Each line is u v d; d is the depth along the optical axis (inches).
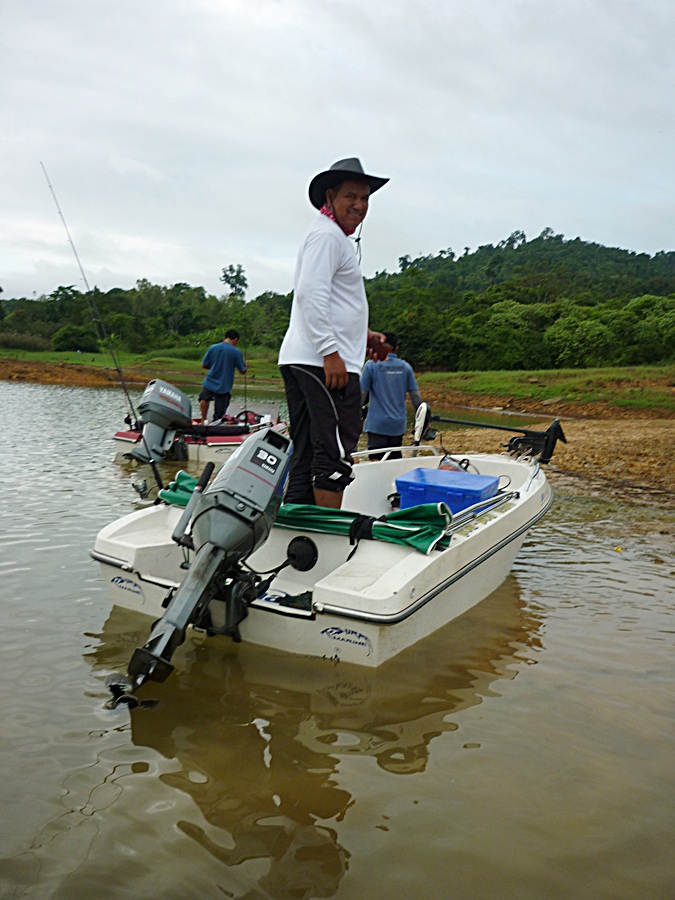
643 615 167.0
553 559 211.2
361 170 149.6
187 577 122.7
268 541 158.2
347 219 151.2
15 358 1362.0
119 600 157.1
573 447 431.5
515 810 95.0
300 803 95.0
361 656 131.0
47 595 165.0
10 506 248.5
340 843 87.7
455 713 119.9
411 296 2057.1
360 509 209.6
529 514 193.8
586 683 132.2
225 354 422.0
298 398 158.7
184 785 97.9
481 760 106.3
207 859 84.3
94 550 155.9
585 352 1277.1
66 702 118.7
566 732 115.0
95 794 95.3
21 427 476.7
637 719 119.8
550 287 2092.8
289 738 110.6
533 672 135.9
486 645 147.7
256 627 137.3
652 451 416.5
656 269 5027.1
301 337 150.8
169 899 78.4
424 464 232.5
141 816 91.2
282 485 133.2
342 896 79.6
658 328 1262.3
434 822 92.0
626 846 88.9
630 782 102.0
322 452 150.9
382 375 289.7
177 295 2886.3
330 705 121.0
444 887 81.3
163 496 171.5
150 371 1217.4
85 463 339.6
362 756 106.5
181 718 115.4
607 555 215.8
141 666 114.4
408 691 126.7
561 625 159.8
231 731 112.2
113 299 2399.1
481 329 1402.6
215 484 129.0
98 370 1166.3
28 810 91.6
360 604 125.6
